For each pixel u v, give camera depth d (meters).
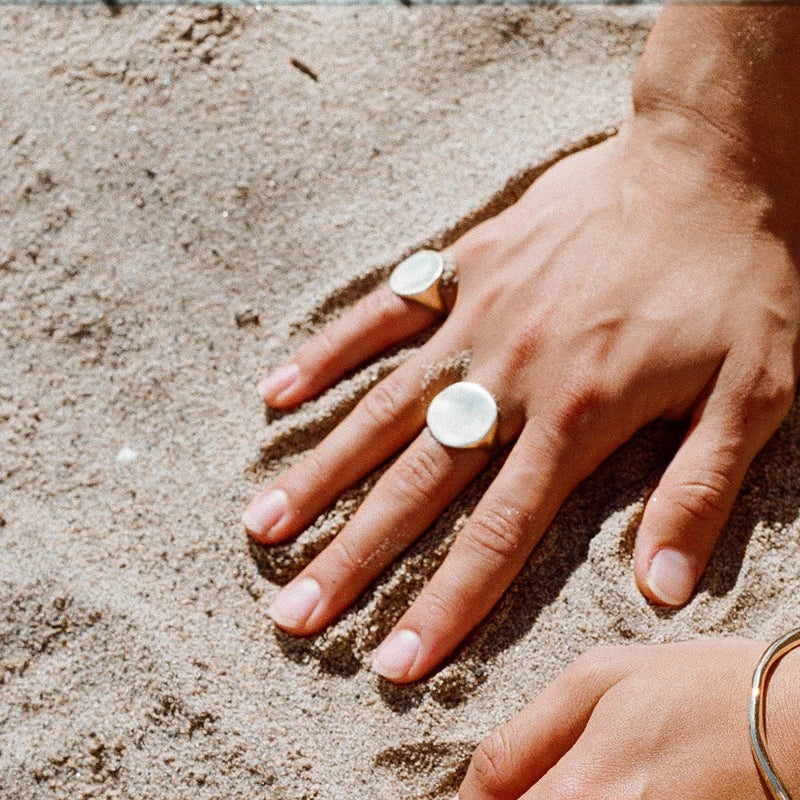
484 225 0.62
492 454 0.60
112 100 0.67
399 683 0.58
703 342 0.59
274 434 0.62
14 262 0.65
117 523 0.62
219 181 0.66
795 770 0.53
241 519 0.61
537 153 0.65
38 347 0.64
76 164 0.66
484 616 0.59
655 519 0.58
